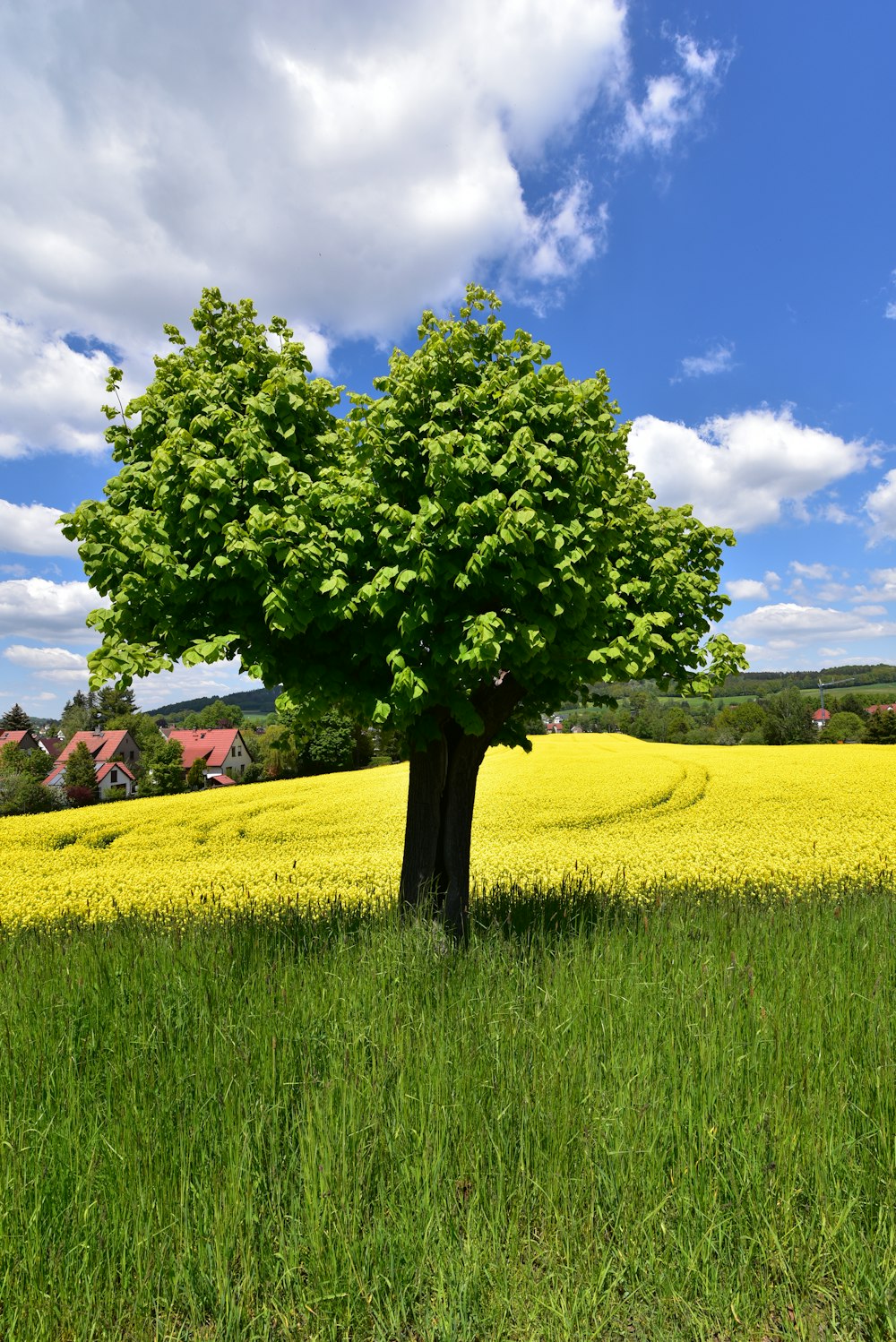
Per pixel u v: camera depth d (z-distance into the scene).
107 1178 2.83
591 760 32.91
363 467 5.68
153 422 6.21
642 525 8.12
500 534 5.05
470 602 5.74
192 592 5.45
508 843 16.41
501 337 6.53
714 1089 3.20
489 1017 3.98
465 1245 2.50
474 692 7.18
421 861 6.91
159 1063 3.66
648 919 6.02
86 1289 2.42
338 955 5.07
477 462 5.24
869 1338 2.33
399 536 5.40
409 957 5.00
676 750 38.62
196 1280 2.47
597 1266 2.49
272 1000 4.20
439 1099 3.19
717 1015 3.89
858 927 6.19
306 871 13.24
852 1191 2.77
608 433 6.21
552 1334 2.27
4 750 59.72
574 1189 2.80
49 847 19.05
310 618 5.27
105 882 13.02
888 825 17.27
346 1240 2.52
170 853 17.00
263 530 5.11
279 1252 2.54
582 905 7.45
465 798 7.11
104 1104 3.32
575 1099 3.23
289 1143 3.01
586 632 6.14
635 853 14.05
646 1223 2.61
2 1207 2.64
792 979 4.43
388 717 5.72
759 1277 2.49
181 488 5.38
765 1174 2.81
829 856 13.25
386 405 5.65
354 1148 2.91
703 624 8.20
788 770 27.33
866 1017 3.99
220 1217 2.56
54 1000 4.52
